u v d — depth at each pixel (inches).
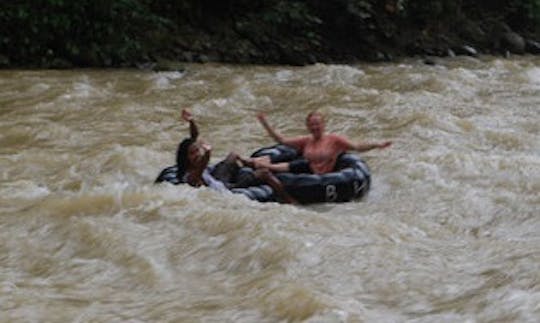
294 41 954.1
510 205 363.9
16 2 797.9
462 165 430.3
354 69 837.2
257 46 927.7
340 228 301.1
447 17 1117.1
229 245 281.7
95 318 229.9
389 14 1044.5
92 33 831.1
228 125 562.3
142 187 343.6
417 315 226.5
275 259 269.0
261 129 551.8
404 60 1008.9
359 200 385.4
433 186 398.9
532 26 1221.1
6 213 327.0
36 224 309.7
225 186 376.8
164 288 254.4
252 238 283.3
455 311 226.2
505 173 417.1
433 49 1055.6
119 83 715.4
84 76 745.0
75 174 415.5
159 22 885.2
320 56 956.6
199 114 595.5
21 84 680.4
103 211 320.5
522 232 328.2
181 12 930.1
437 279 251.6
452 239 308.0
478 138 515.2
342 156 413.7
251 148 496.4
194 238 290.8
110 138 506.0
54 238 297.1
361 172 390.6
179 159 361.4
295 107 630.5
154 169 427.5
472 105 636.7
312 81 762.2
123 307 238.8
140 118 571.5
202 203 325.4
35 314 231.9
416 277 253.1
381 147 417.1
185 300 243.0
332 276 255.9
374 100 644.7
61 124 540.7
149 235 295.4
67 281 261.4
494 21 1176.8
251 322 225.6
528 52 1143.0
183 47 889.5
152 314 233.1
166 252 282.0
